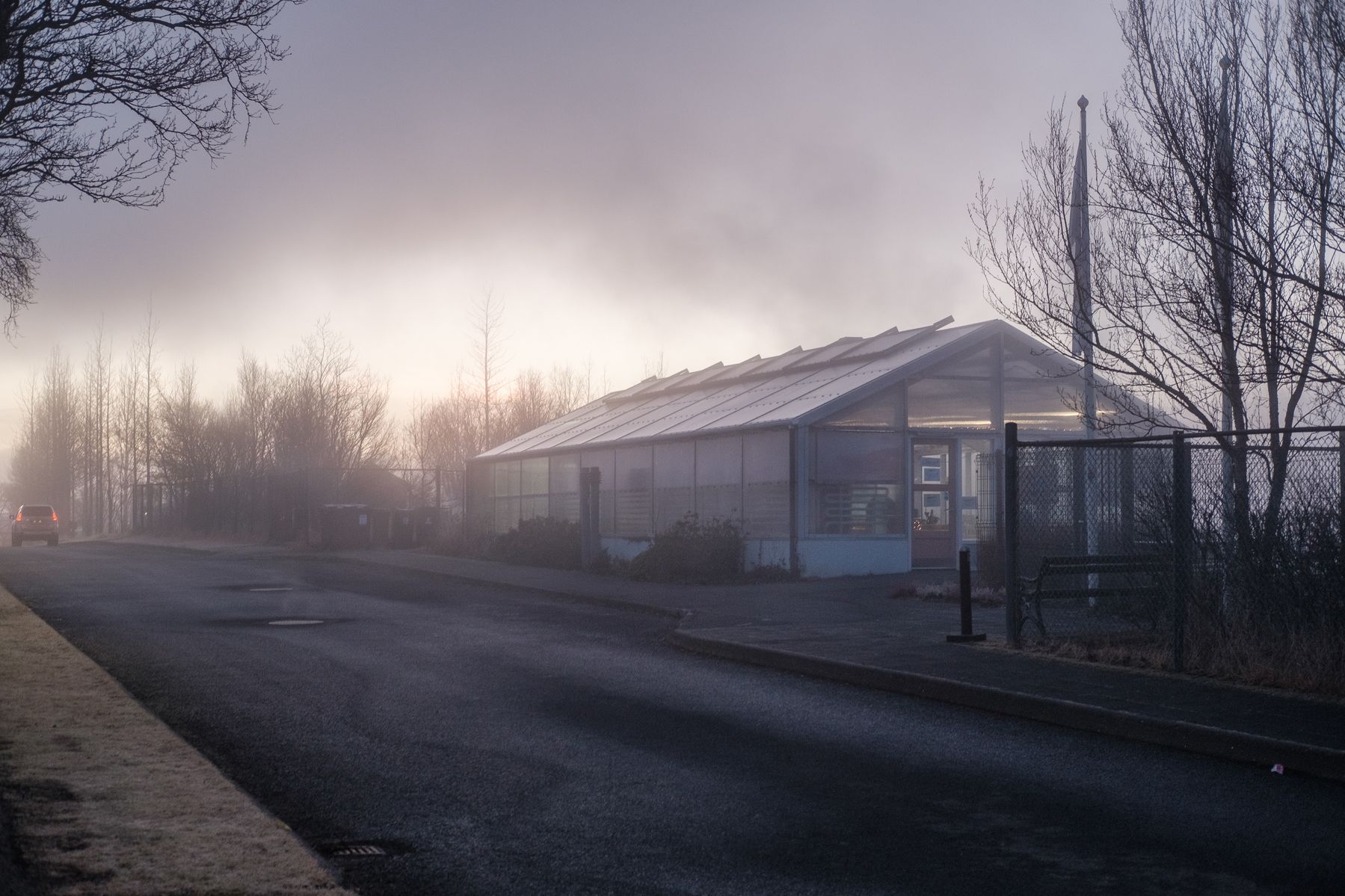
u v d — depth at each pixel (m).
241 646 14.29
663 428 29.39
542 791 7.39
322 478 45.03
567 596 21.27
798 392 26.86
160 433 67.44
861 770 7.97
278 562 33.97
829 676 11.97
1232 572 11.59
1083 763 8.16
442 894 5.48
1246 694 9.90
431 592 22.92
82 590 23.00
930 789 7.44
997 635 14.03
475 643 14.74
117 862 5.41
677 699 10.76
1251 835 6.41
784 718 9.82
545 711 10.13
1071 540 18.16
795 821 6.72
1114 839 6.36
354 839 6.38
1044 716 9.66
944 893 5.50
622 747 8.68
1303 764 7.82
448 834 6.46
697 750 8.60
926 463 25.73
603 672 12.40
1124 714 9.06
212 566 31.88
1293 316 11.39
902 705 10.41
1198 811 6.91
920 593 19.30
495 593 22.75
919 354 25.28
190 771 7.24
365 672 12.30
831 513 24.20
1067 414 26.44
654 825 6.64
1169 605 12.54
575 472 33.50
